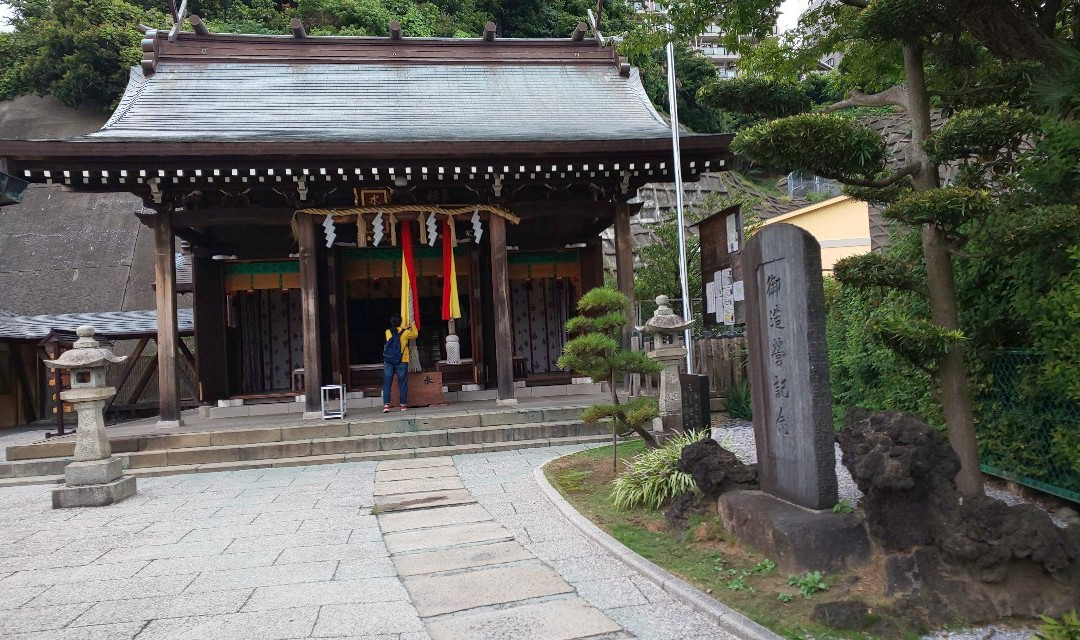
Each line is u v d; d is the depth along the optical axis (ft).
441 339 50.96
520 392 45.55
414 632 11.92
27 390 63.67
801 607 11.73
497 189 37.83
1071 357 13.38
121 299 85.15
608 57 51.85
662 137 35.78
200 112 40.22
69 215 96.12
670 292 55.52
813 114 15.20
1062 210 12.52
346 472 28.27
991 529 11.53
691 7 22.30
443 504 21.90
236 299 46.88
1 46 108.27
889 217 14.10
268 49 48.42
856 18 17.84
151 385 66.54
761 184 110.22
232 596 14.17
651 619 12.14
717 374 37.47
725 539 15.28
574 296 49.65
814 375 13.69
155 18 110.42
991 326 17.35
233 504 23.27
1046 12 16.56
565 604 13.02
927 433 11.93
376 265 46.55
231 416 42.32
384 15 108.47
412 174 36.01
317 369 36.78
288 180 35.96
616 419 23.25
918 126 16.24
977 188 15.43
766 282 15.35
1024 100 16.20
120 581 15.47
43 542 19.29
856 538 12.61
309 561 16.43
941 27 15.44
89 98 105.19
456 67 50.06
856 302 24.76
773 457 15.16
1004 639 10.52
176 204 36.96
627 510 19.24
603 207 40.11
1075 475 15.33
